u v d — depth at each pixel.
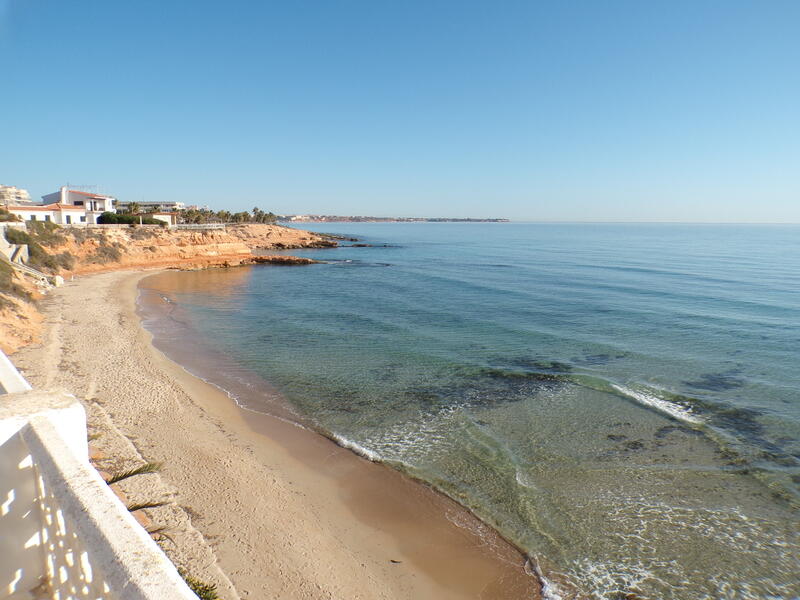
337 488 12.80
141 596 1.83
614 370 22.67
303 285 54.28
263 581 9.29
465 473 13.66
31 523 3.40
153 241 68.19
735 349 26.02
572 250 110.38
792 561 10.26
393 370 22.73
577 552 10.59
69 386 17.98
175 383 19.56
